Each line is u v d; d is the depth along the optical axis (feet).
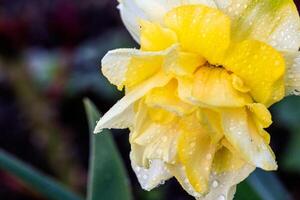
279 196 1.47
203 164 1.11
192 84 1.07
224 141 1.10
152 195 2.21
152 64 1.09
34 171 1.48
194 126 1.10
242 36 1.08
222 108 1.06
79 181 2.30
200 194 1.11
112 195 1.35
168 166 1.14
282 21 1.08
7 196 2.35
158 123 1.11
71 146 2.36
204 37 1.06
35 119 2.33
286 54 1.08
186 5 1.07
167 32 1.08
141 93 1.08
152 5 1.12
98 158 1.35
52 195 1.49
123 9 1.15
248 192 1.45
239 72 1.07
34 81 2.37
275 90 1.08
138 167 1.19
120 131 2.39
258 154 1.06
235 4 1.08
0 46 2.33
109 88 2.36
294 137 2.03
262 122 1.08
